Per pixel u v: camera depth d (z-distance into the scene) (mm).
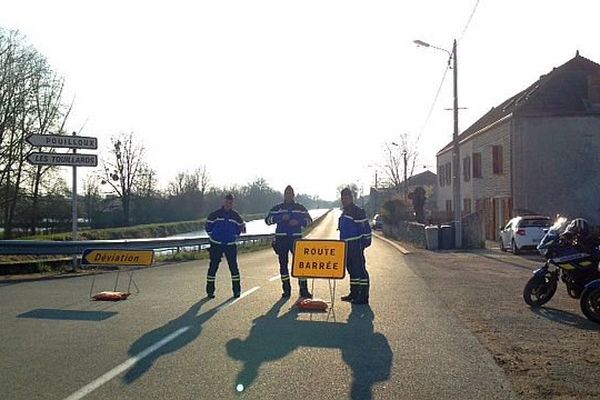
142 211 67000
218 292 12883
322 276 11508
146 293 12719
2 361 7020
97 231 43688
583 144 34062
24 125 40250
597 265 10461
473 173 43875
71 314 10070
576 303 11617
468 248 30125
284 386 6121
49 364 6891
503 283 14789
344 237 11531
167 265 20828
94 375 6457
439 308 10898
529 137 34344
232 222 12133
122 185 64062
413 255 25422
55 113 41969
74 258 18438
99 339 8156
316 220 81062
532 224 25828
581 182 34031
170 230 58438
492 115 44719
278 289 13352
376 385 6184
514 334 8727
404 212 48688
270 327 9023
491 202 39312
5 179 39500
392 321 9570
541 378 6496
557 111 34156
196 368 6758
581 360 7285
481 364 7031
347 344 7973
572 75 35531
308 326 9117
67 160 18266
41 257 21391
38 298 11961
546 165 34188
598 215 33875
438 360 7195
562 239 10867
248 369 6730
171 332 8609
